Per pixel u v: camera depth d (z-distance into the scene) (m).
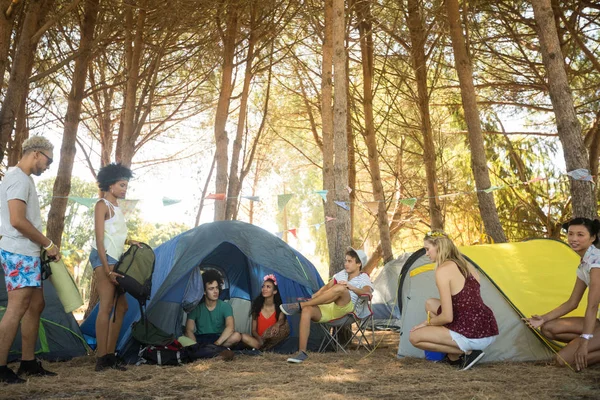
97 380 4.49
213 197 6.37
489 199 8.19
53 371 4.94
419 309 5.72
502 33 9.92
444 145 12.43
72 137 7.75
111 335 5.12
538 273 5.75
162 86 10.57
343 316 6.10
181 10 8.14
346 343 6.40
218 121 9.07
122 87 10.67
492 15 9.78
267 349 6.23
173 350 5.34
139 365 5.25
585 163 6.04
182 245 6.25
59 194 7.60
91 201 5.82
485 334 4.84
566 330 5.04
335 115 7.08
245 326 6.86
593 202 6.03
